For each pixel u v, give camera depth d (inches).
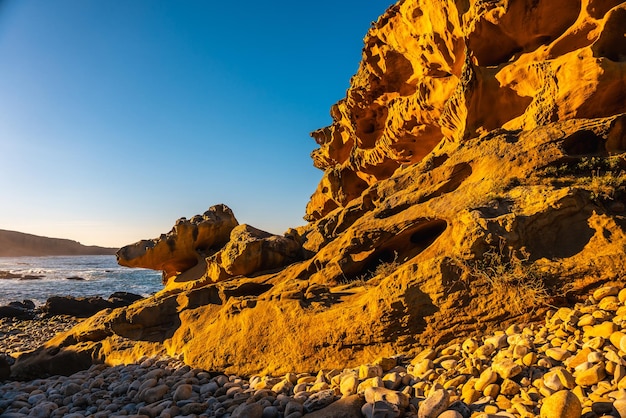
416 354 207.3
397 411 152.3
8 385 339.6
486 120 374.6
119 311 388.8
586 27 316.8
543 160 267.0
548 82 314.3
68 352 387.9
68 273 2874.0
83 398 268.4
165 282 812.0
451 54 438.6
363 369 194.4
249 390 229.0
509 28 362.3
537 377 149.4
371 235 307.6
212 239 721.0
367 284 283.3
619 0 303.6
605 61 278.2
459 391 159.2
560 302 192.2
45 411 251.1
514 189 251.4
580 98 288.8
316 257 347.3
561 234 215.3
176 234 683.4
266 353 255.6
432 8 434.0
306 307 265.7
